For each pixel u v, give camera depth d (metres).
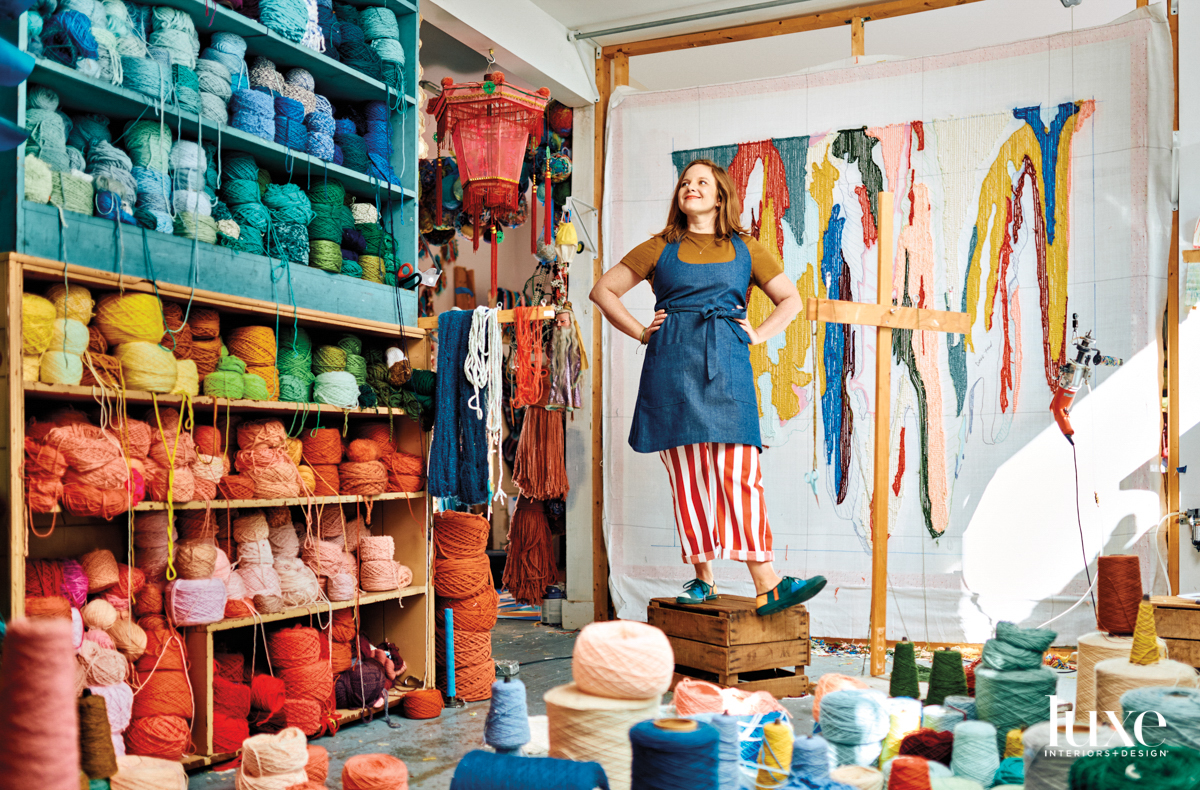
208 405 2.70
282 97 3.05
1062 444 4.06
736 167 4.59
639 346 4.71
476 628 3.37
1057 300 4.09
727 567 4.51
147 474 2.49
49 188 2.34
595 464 4.81
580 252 4.80
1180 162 3.97
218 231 2.83
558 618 4.96
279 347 3.02
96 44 2.44
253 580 2.82
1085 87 4.08
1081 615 4.00
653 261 3.62
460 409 3.32
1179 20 3.97
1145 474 3.94
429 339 3.49
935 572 4.23
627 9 4.54
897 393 4.32
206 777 2.55
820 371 4.43
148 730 2.46
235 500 2.76
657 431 3.50
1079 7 4.58
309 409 3.00
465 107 3.71
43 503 2.21
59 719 1.04
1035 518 4.09
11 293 2.15
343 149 3.32
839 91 4.45
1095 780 1.67
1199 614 3.15
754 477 3.47
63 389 2.26
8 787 1.02
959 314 3.70
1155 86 3.97
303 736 2.29
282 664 2.87
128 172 2.58
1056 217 4.11
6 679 1.04
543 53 4.50
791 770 2.12
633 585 4.65
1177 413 3.95
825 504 4.40
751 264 3.62
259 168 3.09
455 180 4.47
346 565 3.12
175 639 2.58
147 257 2.57
